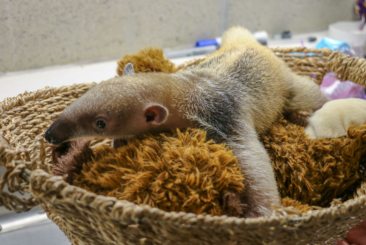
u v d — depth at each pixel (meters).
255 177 0.28
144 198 0.24
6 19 0.52
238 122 0.32
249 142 0.31
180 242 0.21
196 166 0.25
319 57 0.45
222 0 0.63
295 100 0.39
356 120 0.33
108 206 0.19
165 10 0.61
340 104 0.34
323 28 0.71
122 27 0.60
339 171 0.32
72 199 0.20
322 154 0.32
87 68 0.58
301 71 0.47
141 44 0.62
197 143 0.26
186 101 0.31
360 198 0.22
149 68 0.37
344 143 0.32
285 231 0.21
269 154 0.33
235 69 0.35
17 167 0.21
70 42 0.57
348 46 0.54
